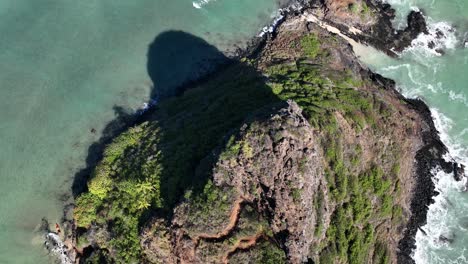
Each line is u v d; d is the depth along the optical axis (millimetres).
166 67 120125
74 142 113312
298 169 79062
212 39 123125
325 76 106625
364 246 91625
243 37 123125
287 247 78500
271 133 79500
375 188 95812
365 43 120250
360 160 95438
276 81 103625
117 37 124500
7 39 124938
